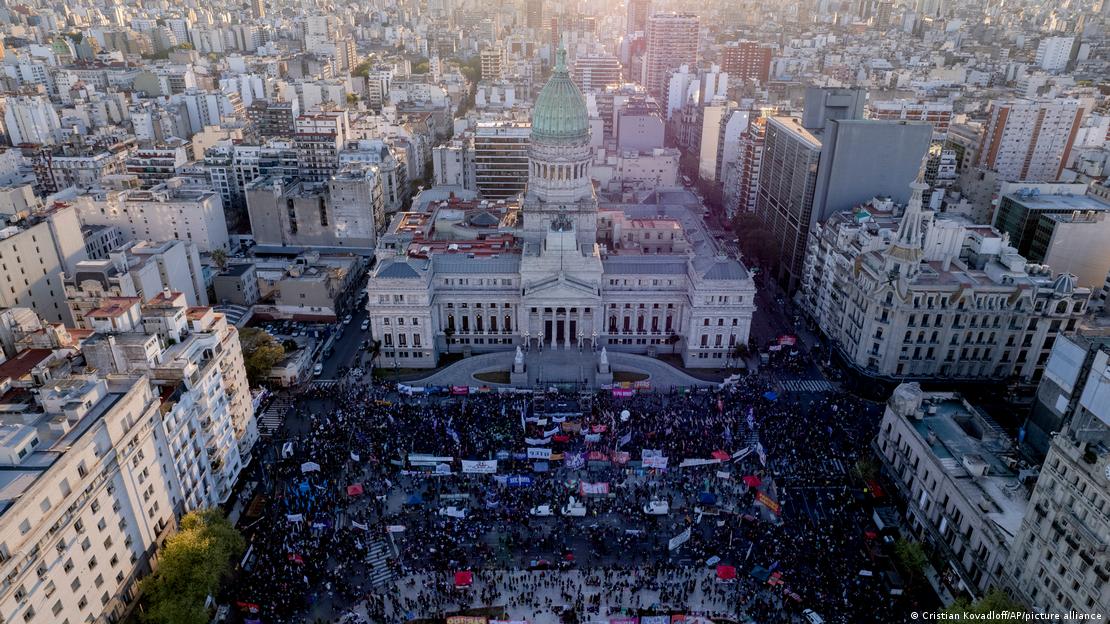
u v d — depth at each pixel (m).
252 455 149.88
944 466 126.19
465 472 139.62
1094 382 97.69
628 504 136.00
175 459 118.19
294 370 176.75
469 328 197.88
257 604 112.00
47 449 93.75
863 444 154.50
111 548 101.62
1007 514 115.50
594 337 195.25
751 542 127.19
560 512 133.62
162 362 123.25
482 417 160.62
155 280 189.25
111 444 101.19
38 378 113.44
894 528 131.25
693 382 182.00
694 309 185.38
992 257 179.00
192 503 123.56
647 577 120.06
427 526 130.25
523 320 192.25
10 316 129.62
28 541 84.94
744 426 158.25
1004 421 163.00
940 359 173.88
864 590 116.44
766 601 115.50
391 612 114.06
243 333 179.00
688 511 134.25
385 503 135.75
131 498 105.75
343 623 111.19
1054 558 98.75
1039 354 170.50
